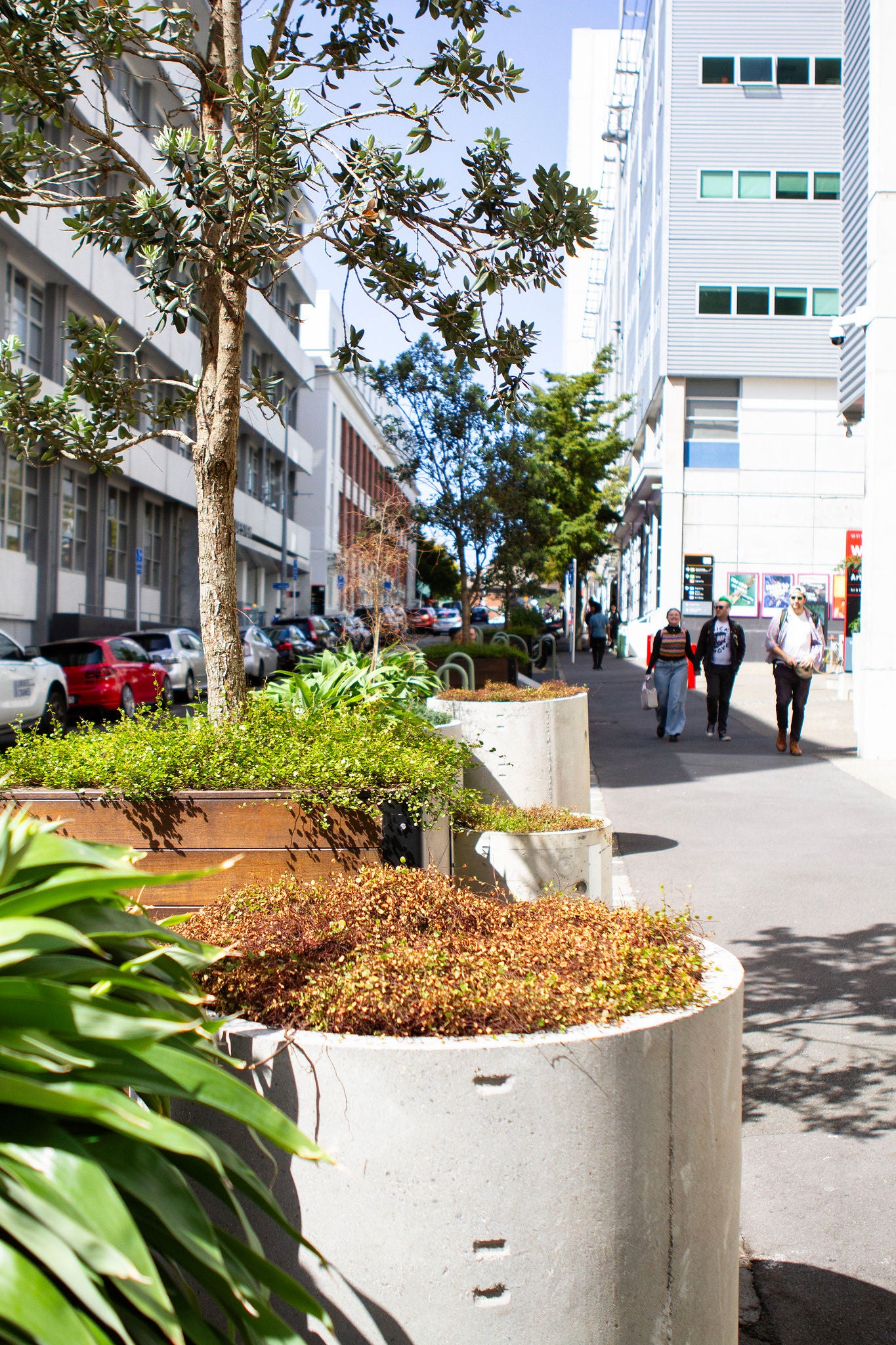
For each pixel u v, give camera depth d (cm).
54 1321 160
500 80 525
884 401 1463
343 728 521
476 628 2566
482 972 261
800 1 3684
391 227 558
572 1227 228
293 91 486
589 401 4178
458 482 2505
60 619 3072
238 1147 235
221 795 436
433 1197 225
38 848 212
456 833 618
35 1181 176
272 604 5956
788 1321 330
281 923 296
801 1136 442
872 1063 507
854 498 3691
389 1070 226
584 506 4194
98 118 2355
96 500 3372
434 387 2441
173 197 488
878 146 1462
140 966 226
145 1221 194
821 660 1523
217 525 514
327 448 6625
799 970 634
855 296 1791
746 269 3694
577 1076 229
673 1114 242
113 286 3116
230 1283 180
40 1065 181
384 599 1831
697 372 3681
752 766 1436
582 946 282
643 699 1702
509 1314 226
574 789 877
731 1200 262
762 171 3694
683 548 3709
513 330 588
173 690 2545
